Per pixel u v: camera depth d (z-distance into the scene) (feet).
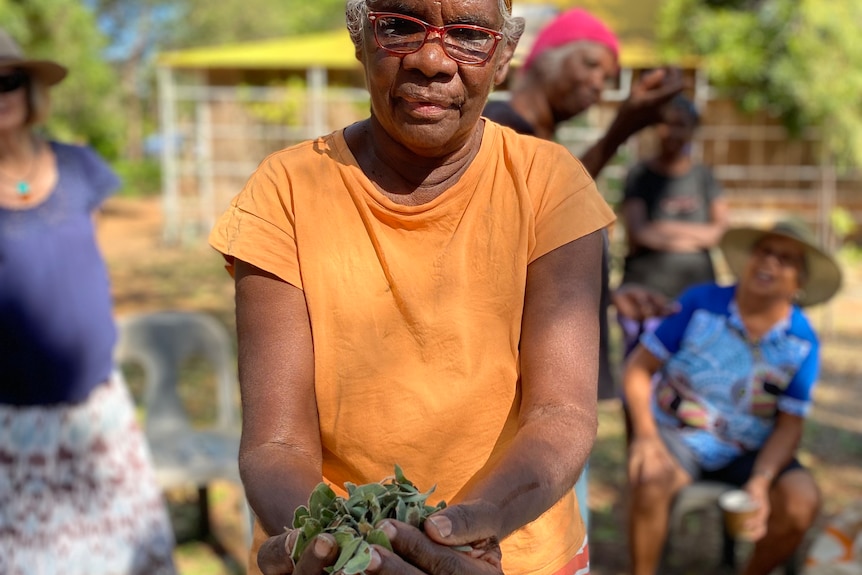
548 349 5.49
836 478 19.26
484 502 4.84
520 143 5.81
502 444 5.63
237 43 119.03
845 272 44.57
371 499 4.84
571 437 5.24
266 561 4.93
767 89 45.91
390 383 5.53
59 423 11.68
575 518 6.15
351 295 5.58
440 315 5.52
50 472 11.65
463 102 5.40
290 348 5.59
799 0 44.14
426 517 4.71
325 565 4.58
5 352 11.39
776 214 49.44
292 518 5.04
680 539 16.33
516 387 5.67
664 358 13.55
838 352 30.50
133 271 46.73
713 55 45.42
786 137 48.29
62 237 11.58
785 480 12.88
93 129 70.74
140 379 26.50
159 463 14.48
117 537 12.01
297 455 5.41
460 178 5.61
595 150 11.19
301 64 52.29
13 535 11.51
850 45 44.34
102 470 11.96
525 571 5.70
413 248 5.59
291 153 5.87
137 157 125.18
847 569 11.47
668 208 19.57
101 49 69.05
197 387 25.84
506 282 5.58
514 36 5.87
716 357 13.28
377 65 5.36
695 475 13.38
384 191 5.68
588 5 45.14
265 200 5.74
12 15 54.90
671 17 45.57
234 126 54.70
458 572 4.60
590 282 5.64
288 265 5.64
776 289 12.96
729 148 48.93
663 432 13.52
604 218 5.71
